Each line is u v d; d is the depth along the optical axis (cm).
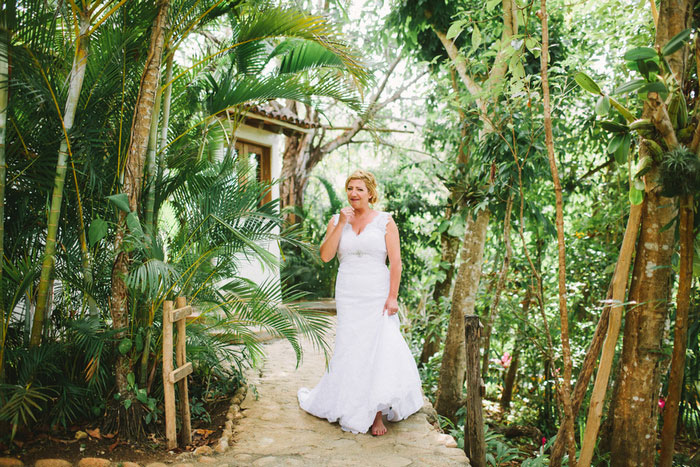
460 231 655
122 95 292
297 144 1154
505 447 348
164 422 296
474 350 281
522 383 623
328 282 987
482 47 565
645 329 260
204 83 425
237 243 307
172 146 383
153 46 288
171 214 389
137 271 252
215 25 421
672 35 241
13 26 241
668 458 257
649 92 220
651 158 235
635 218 242
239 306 320
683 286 244
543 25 235
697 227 243
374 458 271
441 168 902
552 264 584
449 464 265
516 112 407
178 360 285
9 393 253
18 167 270
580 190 563
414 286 938
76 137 266
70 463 247
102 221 253
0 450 250
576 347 490
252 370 438
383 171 1142
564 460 319
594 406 256
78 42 261
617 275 250
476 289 483
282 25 322
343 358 316
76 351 295
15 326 299
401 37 672
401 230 952
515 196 452
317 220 1238
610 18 393
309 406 336
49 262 263
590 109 457
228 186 329
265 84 355
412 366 323
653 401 263
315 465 261
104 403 287
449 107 600
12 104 255
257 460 265
